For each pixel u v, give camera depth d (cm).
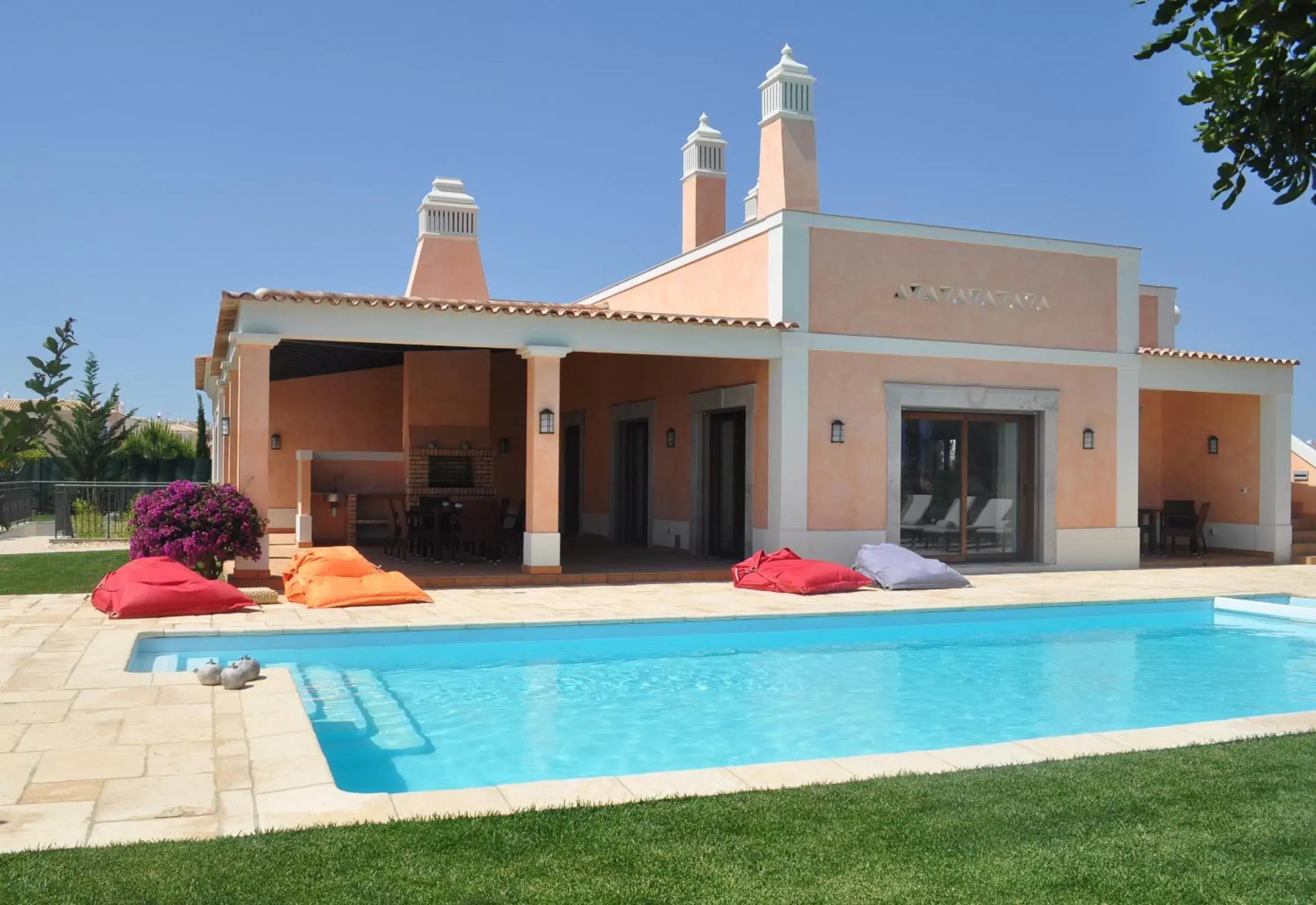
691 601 1173
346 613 1029
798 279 1448
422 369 1803
